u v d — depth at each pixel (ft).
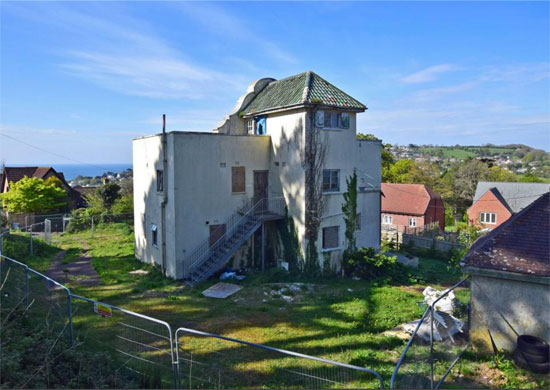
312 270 63.62
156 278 58.59
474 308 34.12
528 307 31.81
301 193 62.69
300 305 47.06
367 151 76.89
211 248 61.57
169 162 59.21
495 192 153.89
